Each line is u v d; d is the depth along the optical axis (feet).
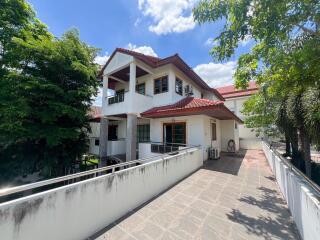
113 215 11.45
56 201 8.32
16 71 27.14
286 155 27.14
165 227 10.80
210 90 51.80
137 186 13.79
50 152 30.40
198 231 10.39
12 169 29.60
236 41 12.39
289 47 11.32
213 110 27.02
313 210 7.69
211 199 15.16
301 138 17.83
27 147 30.14
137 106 34.50
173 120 35.88
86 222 9.70
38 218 7.60
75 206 9.16
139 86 42.45
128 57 35.14
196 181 20.33
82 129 37.04
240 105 71.61
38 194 7.79
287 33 10.66
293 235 10.03
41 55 26.81
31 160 29.55
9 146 29.30
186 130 33.83
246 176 22.47
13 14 27.78
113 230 10.46
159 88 37.73
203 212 12.78
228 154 42.65
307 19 9.70
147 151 34.47
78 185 9.37
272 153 24.79
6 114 22.89
